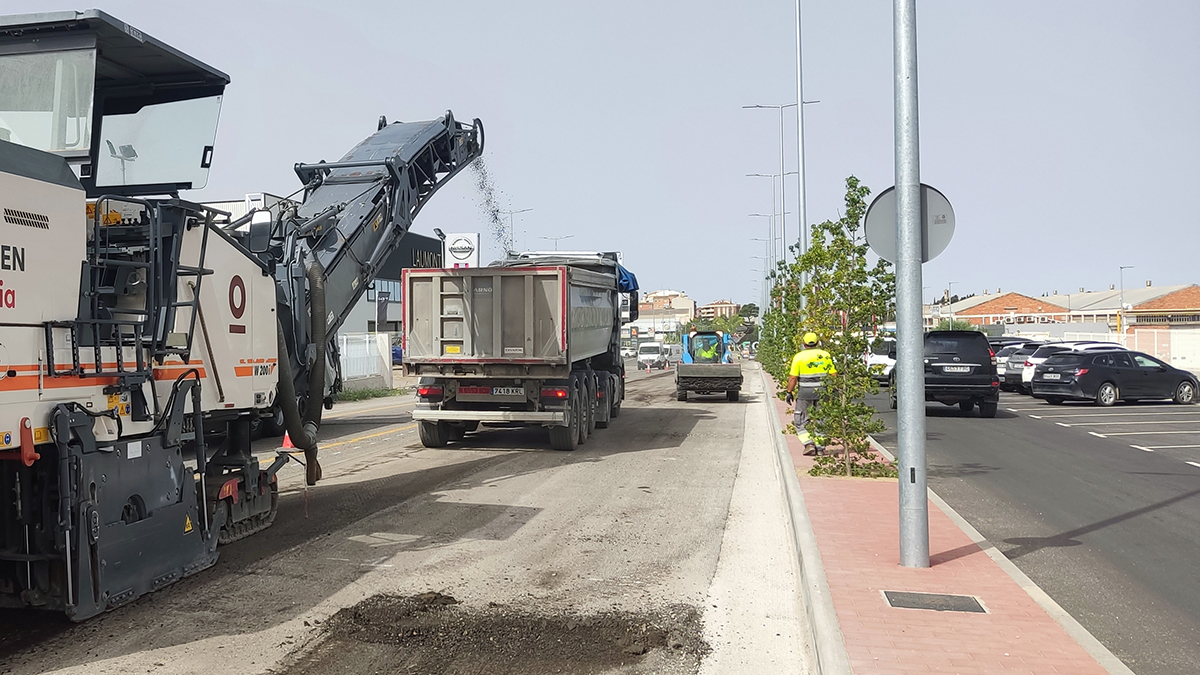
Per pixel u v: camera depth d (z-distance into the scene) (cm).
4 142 496
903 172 680
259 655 529
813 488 1019
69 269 537
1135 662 527
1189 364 4753
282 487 1105
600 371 1852
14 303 493
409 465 1305
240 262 750
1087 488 1109
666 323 12450
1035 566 740
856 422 1133
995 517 934
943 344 2081
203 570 712
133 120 700
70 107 592
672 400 2725
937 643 509
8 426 488
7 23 591
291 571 712
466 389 1448
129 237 627
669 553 779
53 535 541
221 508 724
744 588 674
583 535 846
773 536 848
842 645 505
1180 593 664
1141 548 802
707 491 1088
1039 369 2517
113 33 611
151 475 612
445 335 1428
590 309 1659
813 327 1349
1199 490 1095
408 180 1232
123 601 579
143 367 595
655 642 556
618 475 1210
